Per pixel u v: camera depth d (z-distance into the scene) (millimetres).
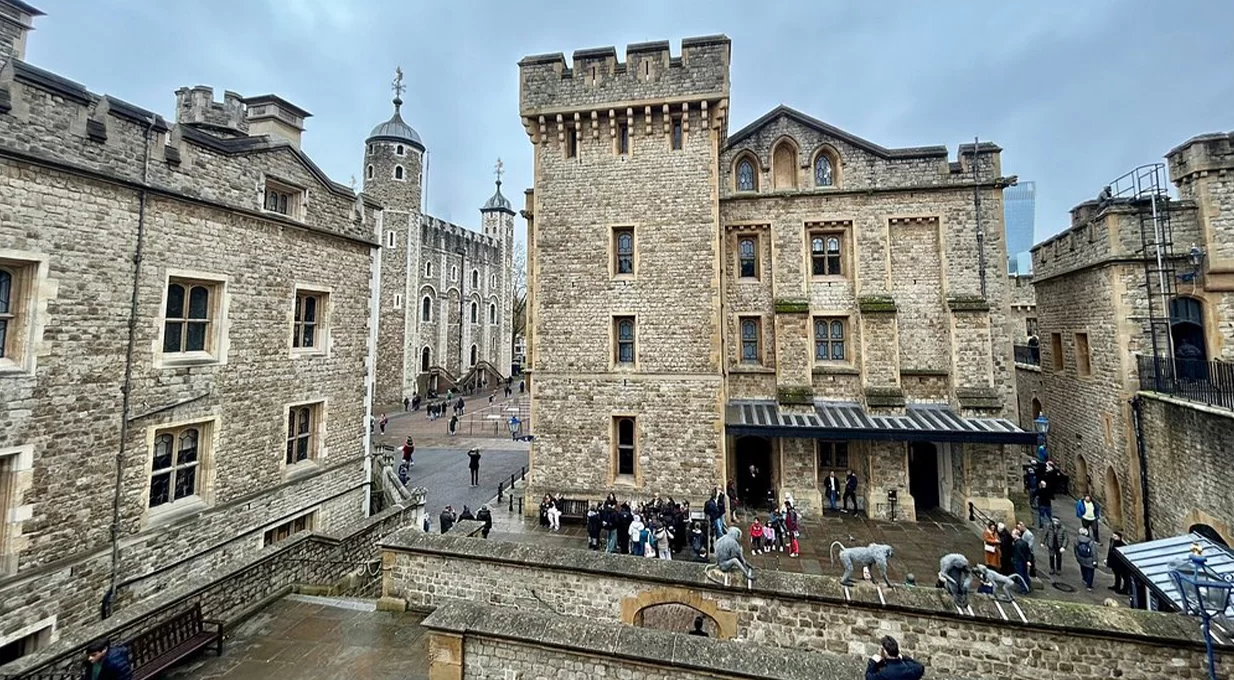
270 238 12477
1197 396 12195
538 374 17109
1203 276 13977
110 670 6027
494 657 6789
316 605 9477
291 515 12977
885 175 17719
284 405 12891
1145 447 14164
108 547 9188
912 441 16672
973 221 17219
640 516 13516
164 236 10133
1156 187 14633
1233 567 7824
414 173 47750
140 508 9711
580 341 16938
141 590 9656
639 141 16844
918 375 17250
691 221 16438
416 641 8258
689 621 9211
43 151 8258
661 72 16453
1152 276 14672
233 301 11562
